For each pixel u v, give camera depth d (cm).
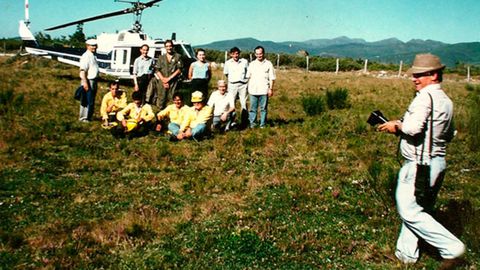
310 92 1808
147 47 1162
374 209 517
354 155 775
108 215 498
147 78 1163
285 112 1251
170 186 605
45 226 461
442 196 562
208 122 880
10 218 482
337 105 1362
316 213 514
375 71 4125
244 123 1005
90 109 1023
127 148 798
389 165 684
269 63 977
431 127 348
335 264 397
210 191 589
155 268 385
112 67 1891
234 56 977
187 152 781
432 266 383
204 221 486
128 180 631
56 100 1312
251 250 421
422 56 354
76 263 386
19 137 821
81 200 544
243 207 528
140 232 449
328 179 639
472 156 783
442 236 354
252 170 687
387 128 379
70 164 691
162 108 1088
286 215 506
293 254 415
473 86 2142
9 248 411
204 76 1004
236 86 984
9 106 1127
